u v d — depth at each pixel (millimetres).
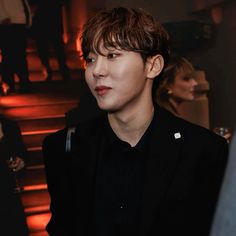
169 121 1146
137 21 1039
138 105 1101
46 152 1231
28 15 2912
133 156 1118
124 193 1104
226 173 457
